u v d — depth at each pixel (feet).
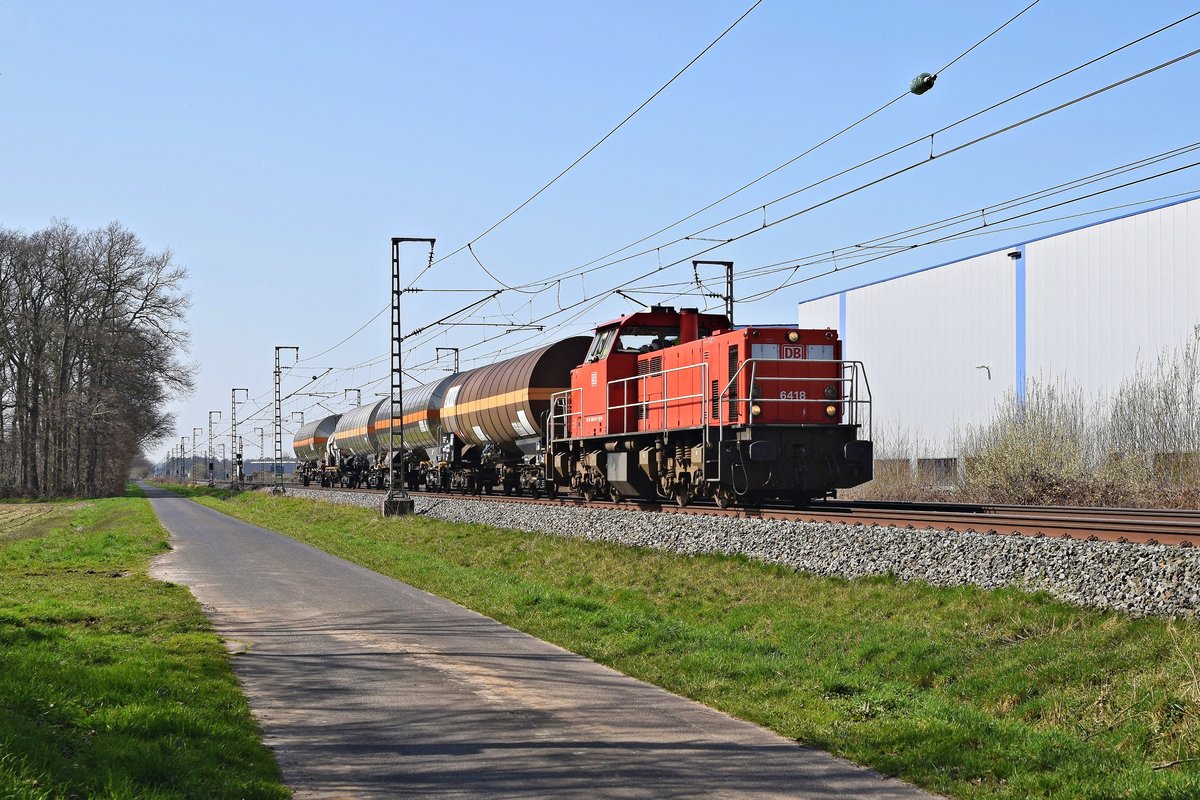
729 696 34.19
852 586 49.01
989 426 120.06
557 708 31.86
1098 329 112.57
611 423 90.33
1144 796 23.12
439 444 146.10
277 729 28.73
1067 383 116.26
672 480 82.07
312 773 24.43
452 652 41.06
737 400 71.46
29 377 250.57
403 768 24.91
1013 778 25.05
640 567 63.62
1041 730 29.63
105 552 87.51
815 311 164.45
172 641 41.22
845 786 24.40
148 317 252.01
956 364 134.10
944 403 136.05
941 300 136.87
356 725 29.27
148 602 53.42
